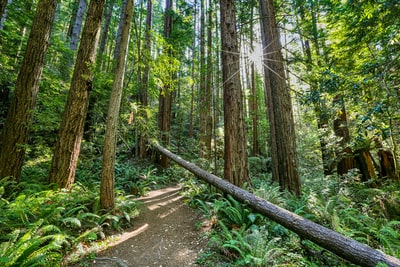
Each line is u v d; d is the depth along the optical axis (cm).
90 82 504
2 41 650
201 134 1204
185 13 1241
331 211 432
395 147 579
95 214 387
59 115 554
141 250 346
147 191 720
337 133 765
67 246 307
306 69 779
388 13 437
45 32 494
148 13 1012
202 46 1207
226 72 578
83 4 901
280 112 611
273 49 636
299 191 577
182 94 1809
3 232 298
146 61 611
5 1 446
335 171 827
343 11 657
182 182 863
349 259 263
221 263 296
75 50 862
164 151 945
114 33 1571
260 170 1266
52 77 648
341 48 638
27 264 226
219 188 527
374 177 683
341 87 390
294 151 595
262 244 293
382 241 333
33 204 342
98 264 290
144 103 962
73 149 477
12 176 438
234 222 416
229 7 596
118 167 883
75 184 486
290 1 919
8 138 445
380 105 316
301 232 319
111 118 435
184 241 378
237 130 556
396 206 478
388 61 347
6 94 857
